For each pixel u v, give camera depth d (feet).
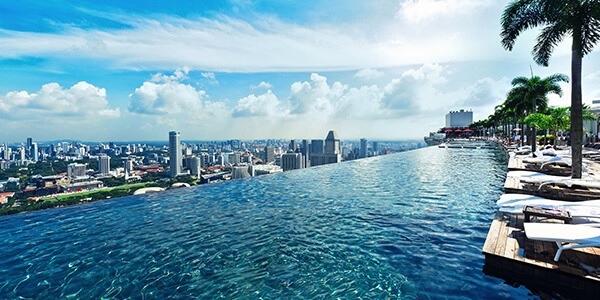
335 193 38.50
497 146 136.77
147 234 23.76
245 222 26.37
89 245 21.63
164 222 27.02
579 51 32.04
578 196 26.76
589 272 13.76
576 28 31.50
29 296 15.03
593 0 30.32
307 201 34.24
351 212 28.58
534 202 21.21
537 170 43.88
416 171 58.29
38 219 28.76
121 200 36.63
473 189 38.37
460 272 15.94
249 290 14.97
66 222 27.63
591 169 44.45
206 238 22.45
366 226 24.07
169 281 16.14
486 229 22.41
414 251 18.80
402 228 23.25
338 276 16.05
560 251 14.83
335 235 22.24
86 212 31.19
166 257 19.19
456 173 53.83
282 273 16.61
